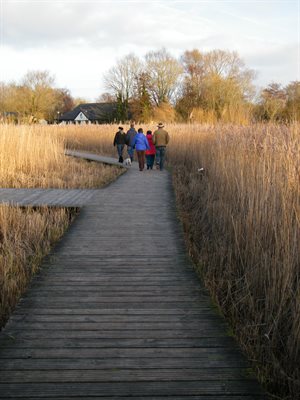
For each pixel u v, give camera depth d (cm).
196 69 4712
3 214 736
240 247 562
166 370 317
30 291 467
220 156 972
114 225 755
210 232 716
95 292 465
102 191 1112
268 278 443
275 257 453
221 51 4528
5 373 311
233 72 4394
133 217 815
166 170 1623
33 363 324
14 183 1204
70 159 1836
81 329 380
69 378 306
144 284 489
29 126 1638
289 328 390
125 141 1792
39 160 1432
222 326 389
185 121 3772
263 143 742
